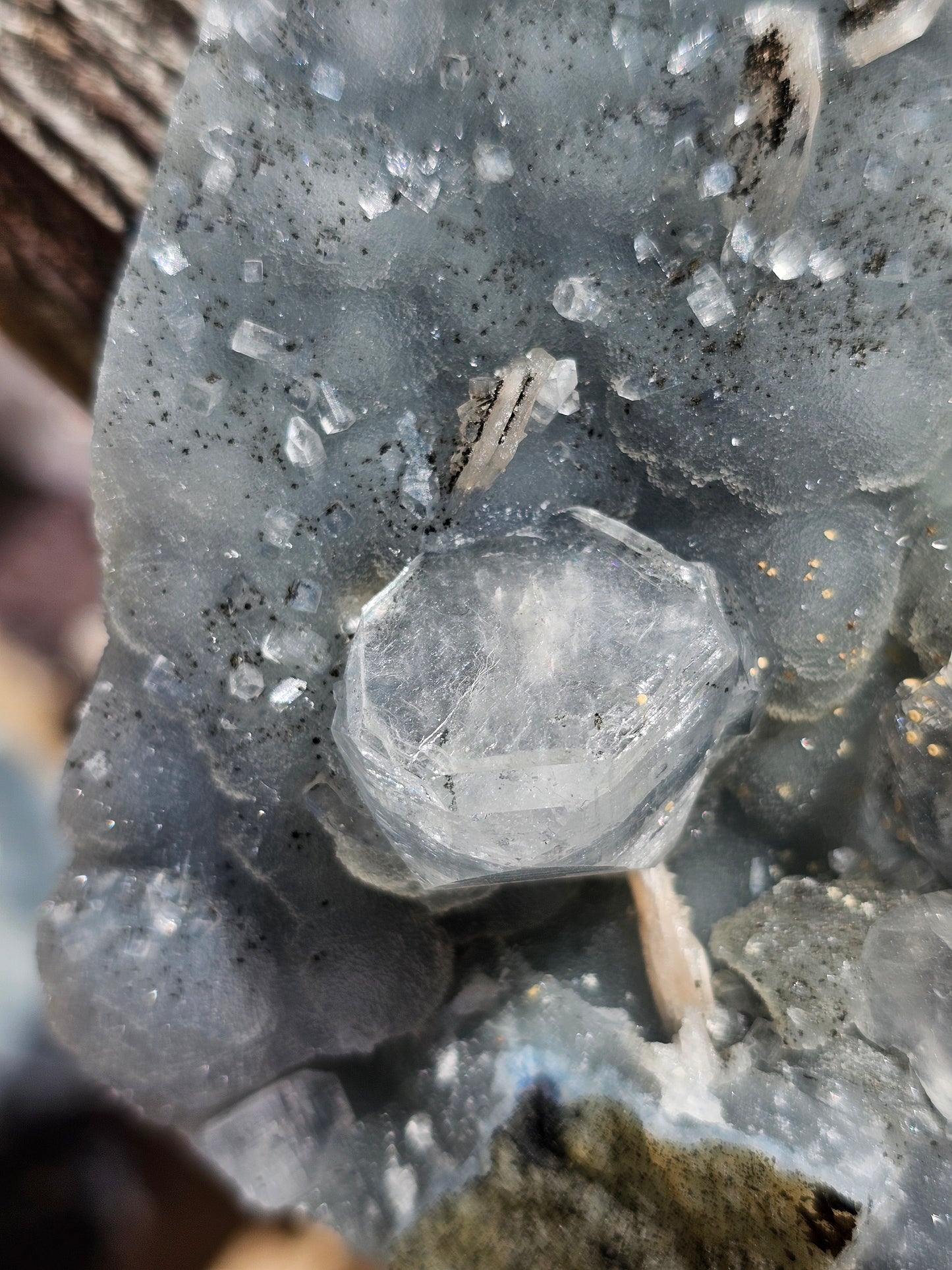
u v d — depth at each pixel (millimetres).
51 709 74
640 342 47
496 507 48
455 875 46
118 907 49
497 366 48
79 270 62
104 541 49
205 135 47
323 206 47
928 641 47
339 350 47
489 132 46
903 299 45
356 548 49
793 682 49
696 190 46
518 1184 46
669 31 45
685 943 49
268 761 49
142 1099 49
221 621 49
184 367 48
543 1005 50
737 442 47
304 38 46
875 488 47
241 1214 66
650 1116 47
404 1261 46
